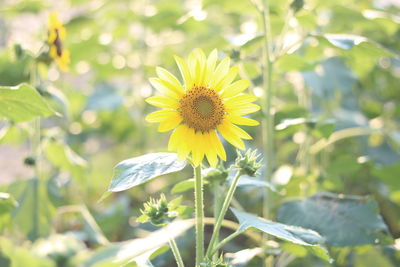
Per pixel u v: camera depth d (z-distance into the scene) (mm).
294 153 1904
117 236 1507
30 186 1237
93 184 1758
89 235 1246
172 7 1769
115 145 2191
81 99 1769
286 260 1198
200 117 858
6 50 1268
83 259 631
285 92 1789
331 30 1459
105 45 1744
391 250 1178
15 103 963
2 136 1265
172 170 854
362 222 1061
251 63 1302
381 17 1304
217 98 869
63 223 1469
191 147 861
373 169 1349
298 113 1245
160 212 875
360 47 1095
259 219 949
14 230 1271
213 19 1929
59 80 1871
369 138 1676
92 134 1899
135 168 862
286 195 1276
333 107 1592
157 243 784
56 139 1293
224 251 1561
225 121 875
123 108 1873
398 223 1608
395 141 1429
